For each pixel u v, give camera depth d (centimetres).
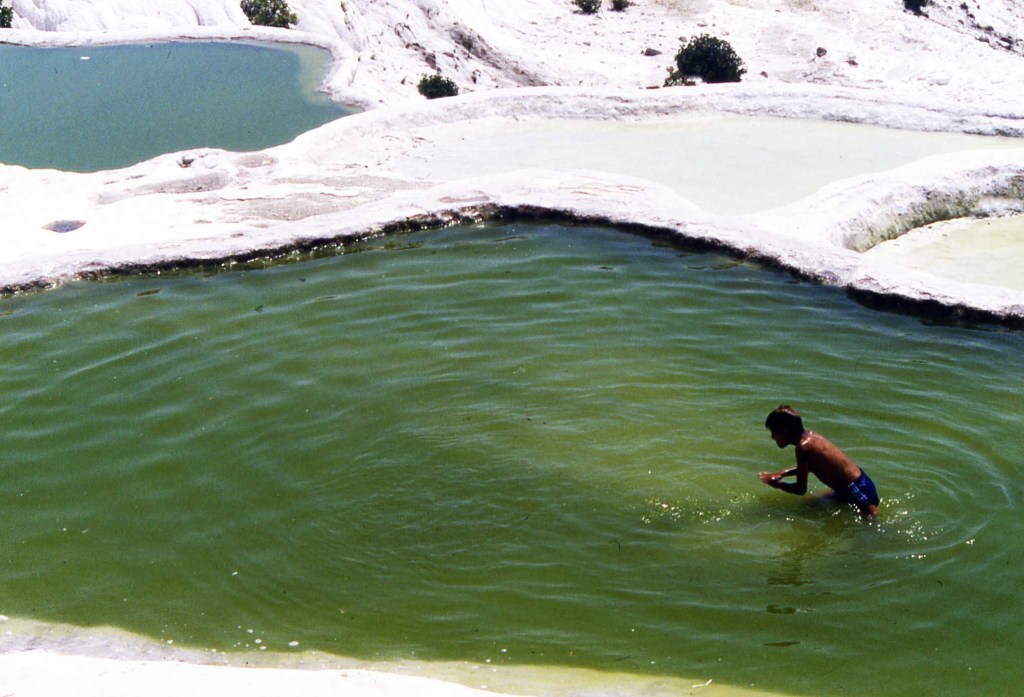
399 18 3641
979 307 1088
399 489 817
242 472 853
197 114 1992
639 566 725
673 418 909
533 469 835
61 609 705
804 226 1349
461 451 863
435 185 1500
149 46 2477
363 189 1509
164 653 659
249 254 1273
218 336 1094
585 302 1148
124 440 908
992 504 777
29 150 1814
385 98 2738
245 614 695
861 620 670
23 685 557
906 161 1645
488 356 1030
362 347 1057
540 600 695
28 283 1208
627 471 830
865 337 1066
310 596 709
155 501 822
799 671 630
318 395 965
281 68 2277
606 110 1881
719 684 620
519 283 1202
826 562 722
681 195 1504
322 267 1268
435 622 679
